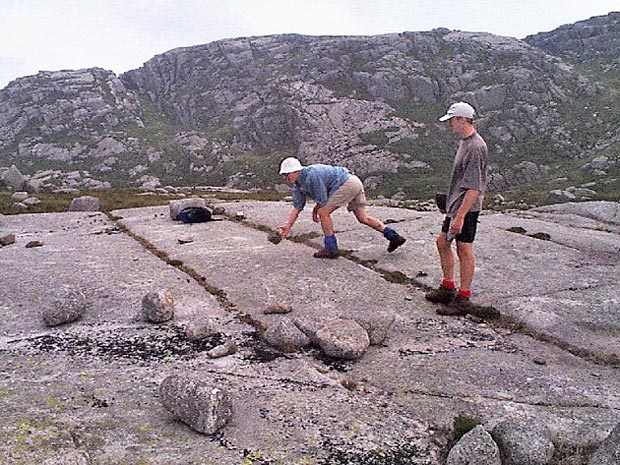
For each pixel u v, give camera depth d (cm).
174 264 876
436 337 578
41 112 18625
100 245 1047
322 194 837
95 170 15962
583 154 12794
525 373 492
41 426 393
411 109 15588
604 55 18338
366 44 18362
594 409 431
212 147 16500
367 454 369
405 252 911
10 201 2231
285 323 559
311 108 16150
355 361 519
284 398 443
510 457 369
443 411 426
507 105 14938
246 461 357
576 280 756
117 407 426
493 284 738
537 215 1394
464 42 18150
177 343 561
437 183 11725
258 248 970
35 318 639
